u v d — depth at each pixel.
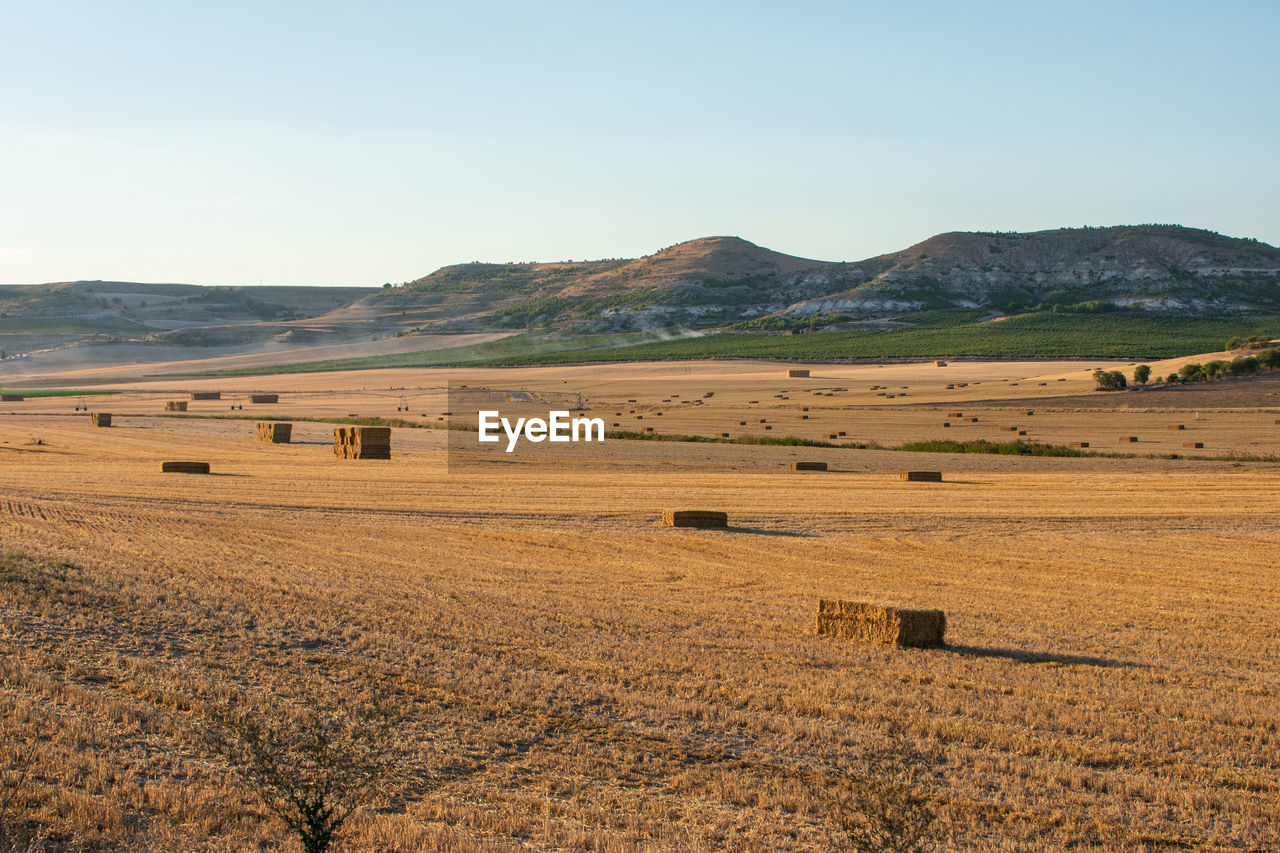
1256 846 9.98
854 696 14.19
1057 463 57.81
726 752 12.05
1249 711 13.88
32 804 9.55
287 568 22.39
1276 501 40.78
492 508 36.19
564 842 9.52
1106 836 10.07
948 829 10.05
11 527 26.58
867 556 27.64
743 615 19.48
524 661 15.37
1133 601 21.84
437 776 10.98
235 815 9.70
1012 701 14.16
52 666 13.73
